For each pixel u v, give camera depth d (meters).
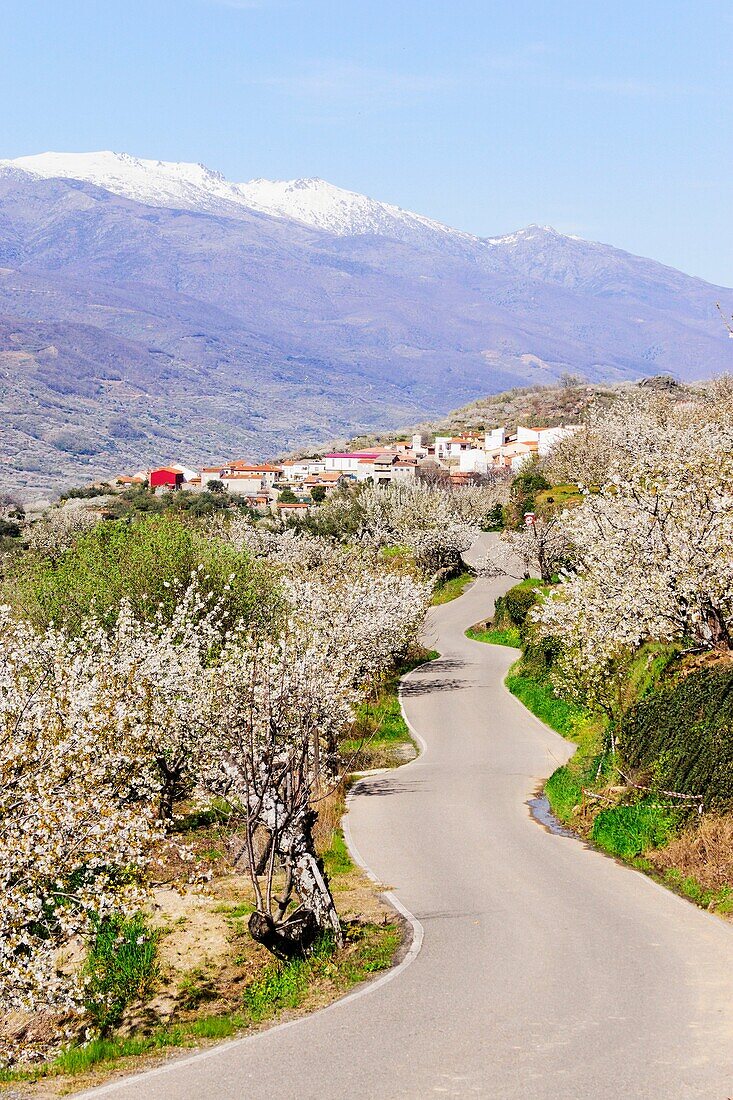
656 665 27.45
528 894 17.86
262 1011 13.42
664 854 19.20
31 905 13.05
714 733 20.39
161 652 25.48
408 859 20.94
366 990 13.42
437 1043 11.17
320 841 22.17
